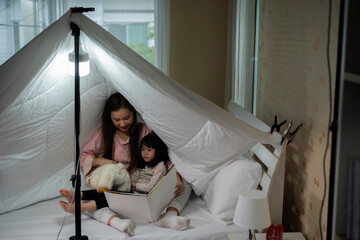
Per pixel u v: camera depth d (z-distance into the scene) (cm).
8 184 249
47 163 261
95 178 255
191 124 247
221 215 233
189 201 265
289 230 248
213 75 384
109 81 249
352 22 110
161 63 371
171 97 209
